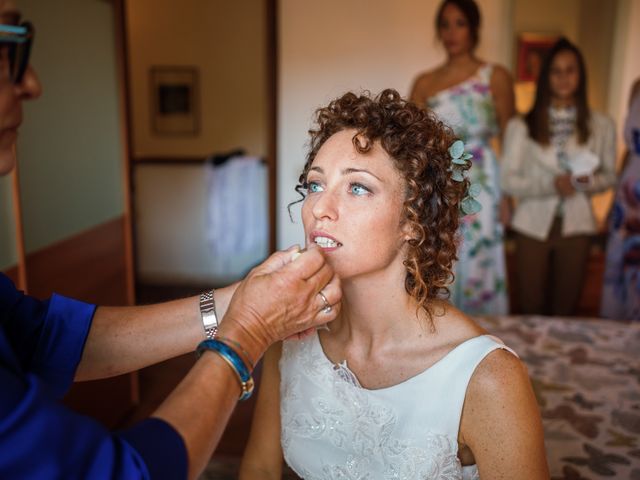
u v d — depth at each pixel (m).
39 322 0.98
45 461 0.63
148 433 0.70
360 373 1.08
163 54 5.09
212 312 1.06
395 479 1.01
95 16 2.51
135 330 1.04
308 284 0.87
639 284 3.32
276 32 3.63
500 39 3.46
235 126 5.19
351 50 3.64
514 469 0.92
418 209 0.98
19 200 1.88
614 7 3.35
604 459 1.52
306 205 1.02
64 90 2.26
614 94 3.39
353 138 0.97
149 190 5.13
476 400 0.95
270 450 1.19
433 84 3.39
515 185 3.47
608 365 2.05
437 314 1.05
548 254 3.55
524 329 2.39
